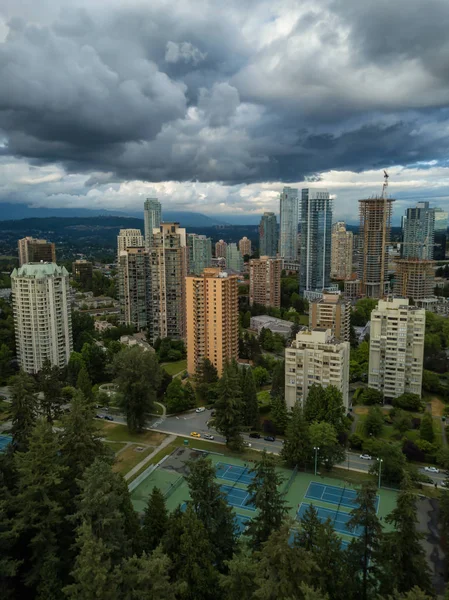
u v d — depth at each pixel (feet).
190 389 643.86
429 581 245.45
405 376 636.07
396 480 429.79
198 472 302.66
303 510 392.68
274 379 645.92
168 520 292.40
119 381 555.28
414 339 627.05
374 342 650.84
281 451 472.44
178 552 265.95
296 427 463.42
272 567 212.02
